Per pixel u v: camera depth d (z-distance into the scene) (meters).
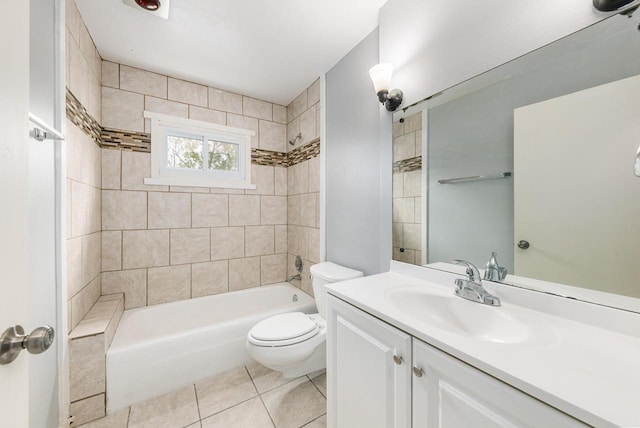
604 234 0.73
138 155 2.00
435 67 1.17
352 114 1.74
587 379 0.50
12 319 0.45
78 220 1.42
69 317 1.30
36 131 0.96
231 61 1.89
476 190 1.04
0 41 0.42
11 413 0.44
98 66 1.78
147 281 2.04
